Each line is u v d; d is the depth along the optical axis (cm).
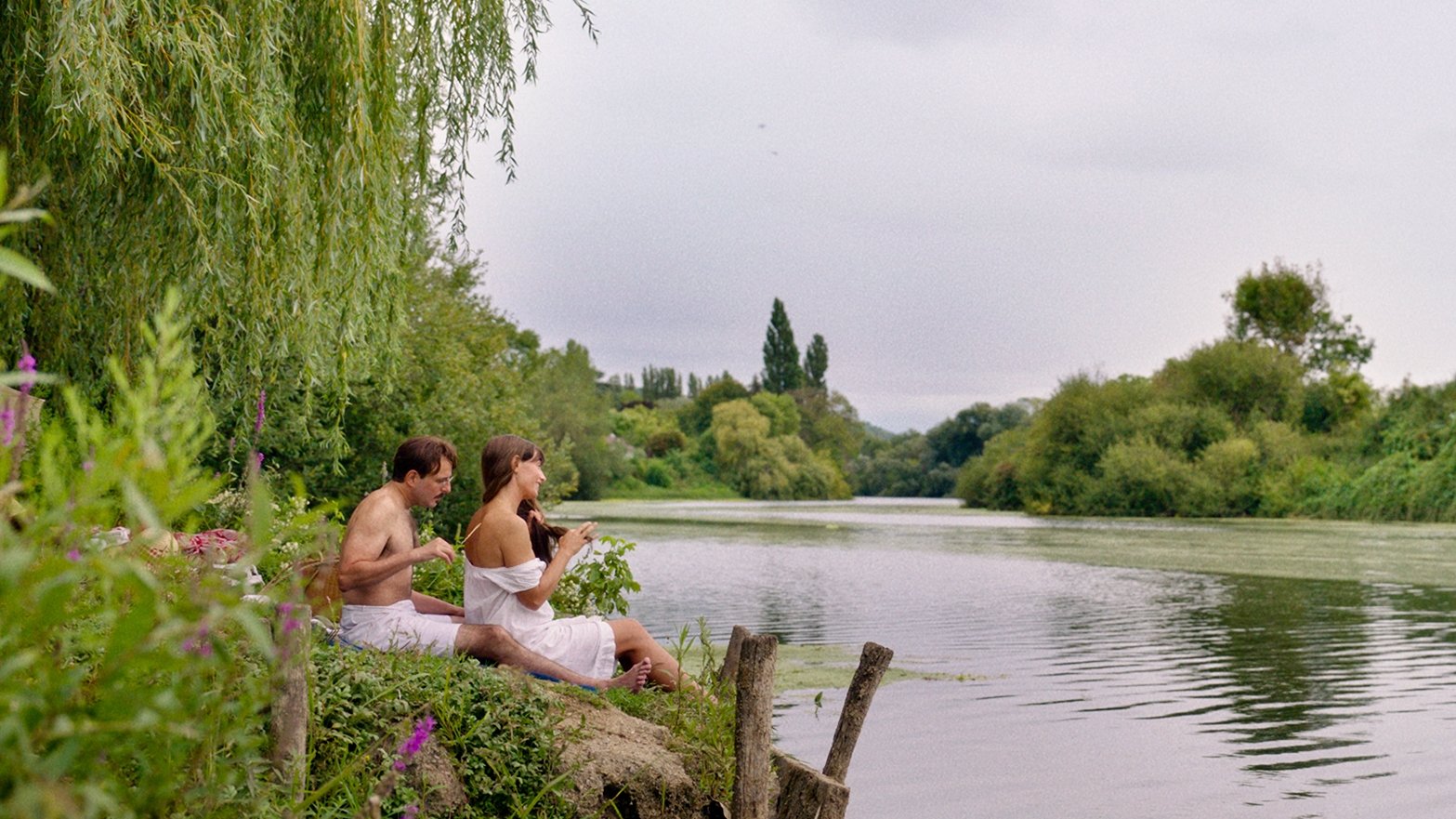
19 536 173
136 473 183
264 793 294
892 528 4972
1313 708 1089
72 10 616
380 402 1962
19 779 164
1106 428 6525
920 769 866
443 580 786
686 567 2845
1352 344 7925
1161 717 1052
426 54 831
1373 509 5128
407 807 349
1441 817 743
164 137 665
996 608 1930
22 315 734
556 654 586
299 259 751
